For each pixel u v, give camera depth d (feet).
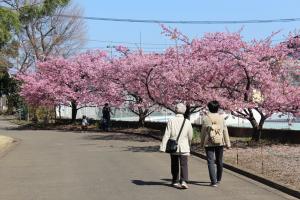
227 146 39.04
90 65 134.51
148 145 80.28
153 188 38.34
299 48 71.05
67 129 132.05
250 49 69.21
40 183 42.27
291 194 34.99
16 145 85.10
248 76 68.28
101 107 148.15
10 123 177.37
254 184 39.88
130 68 97.25
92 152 69.67
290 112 69.10
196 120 108.47
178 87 73.31
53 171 49.96
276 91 67.97
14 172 49.88
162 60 85.05
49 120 167.12
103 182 41.88
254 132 72.43
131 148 75.20
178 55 78.02
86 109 176.04
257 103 68.80
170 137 37.83
